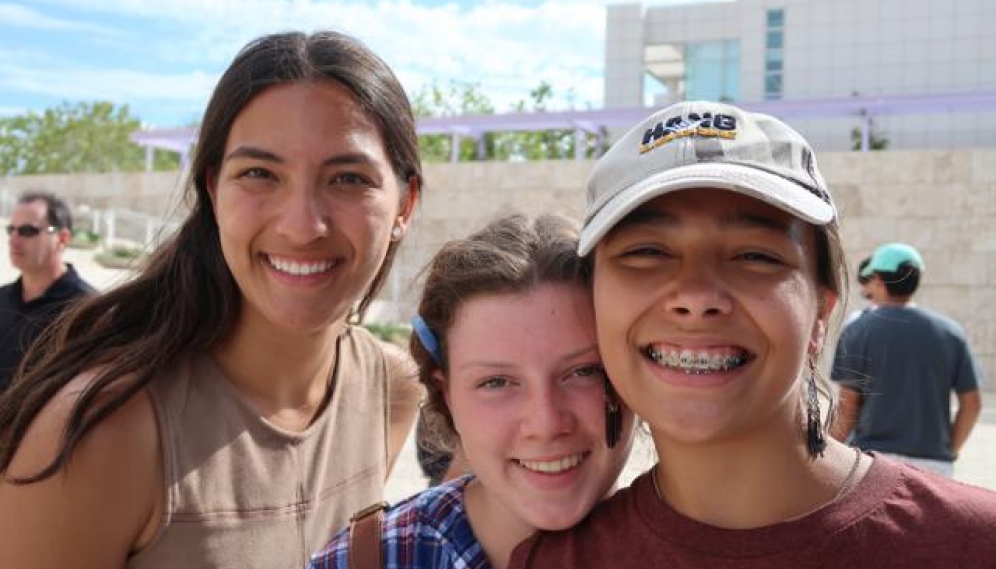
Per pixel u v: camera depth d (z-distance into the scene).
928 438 1.97
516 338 0.82
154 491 0.92
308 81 0.93
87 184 12.74
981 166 8.60
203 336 0.96
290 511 1.00
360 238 0.96
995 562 0.70
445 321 0.87
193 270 0.97
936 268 8.61
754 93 14.44
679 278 0.73
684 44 15.40
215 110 0.95
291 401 1.03
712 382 0.73
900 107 10.12
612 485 0.85
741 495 0.75
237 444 0.97
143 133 12.62
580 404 0.82
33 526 0.87
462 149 15.46
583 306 0.83
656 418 0.75
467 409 0.84
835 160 9.02
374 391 1.15
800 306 0.73
